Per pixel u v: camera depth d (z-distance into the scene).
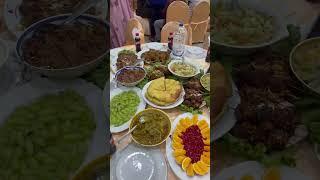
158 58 1.96
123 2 2.03
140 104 1.67
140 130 1.52
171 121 1.60
